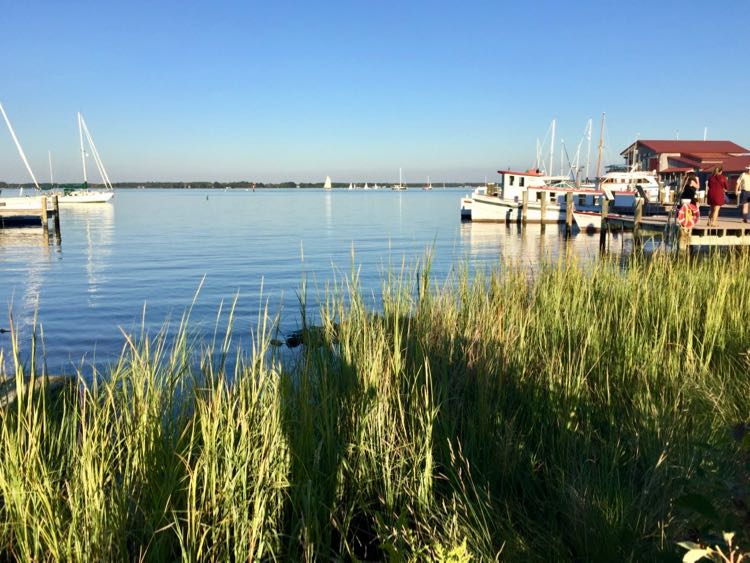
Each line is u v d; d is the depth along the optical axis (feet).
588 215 101.81
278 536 9.41
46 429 10.23
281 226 125.29
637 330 19.90
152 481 9.39
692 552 5.82
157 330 31.81
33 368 9.84
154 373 11.54
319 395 12.53
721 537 6.17
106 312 38.01
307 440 10.94
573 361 15.44
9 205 96.07
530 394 14.14
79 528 8.30
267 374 11.82
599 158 148.15
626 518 9.50
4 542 8.52
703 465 9.91
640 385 14.84
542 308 22.00
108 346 29.14
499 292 23.25
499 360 14.82
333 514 10.17
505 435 12.21
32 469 8.87
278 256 69.92
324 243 86.53
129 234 102.47
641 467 11.59
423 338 15.93
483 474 11.28
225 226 124.77
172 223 133.39
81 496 8.64
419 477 10.81
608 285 26.02
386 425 12.10
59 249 77.77
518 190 117.60
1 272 56.75
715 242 42.50
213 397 10.43
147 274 55.16
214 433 9.59
